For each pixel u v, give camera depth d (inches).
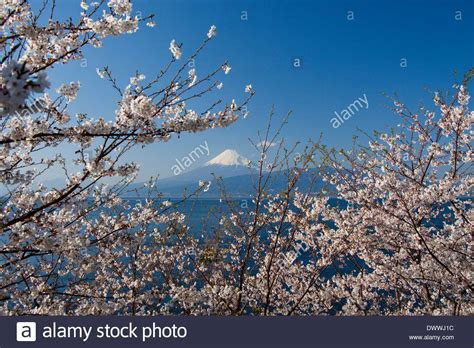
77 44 152.3
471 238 229.3
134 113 145.0
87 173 163.0
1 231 137.0
